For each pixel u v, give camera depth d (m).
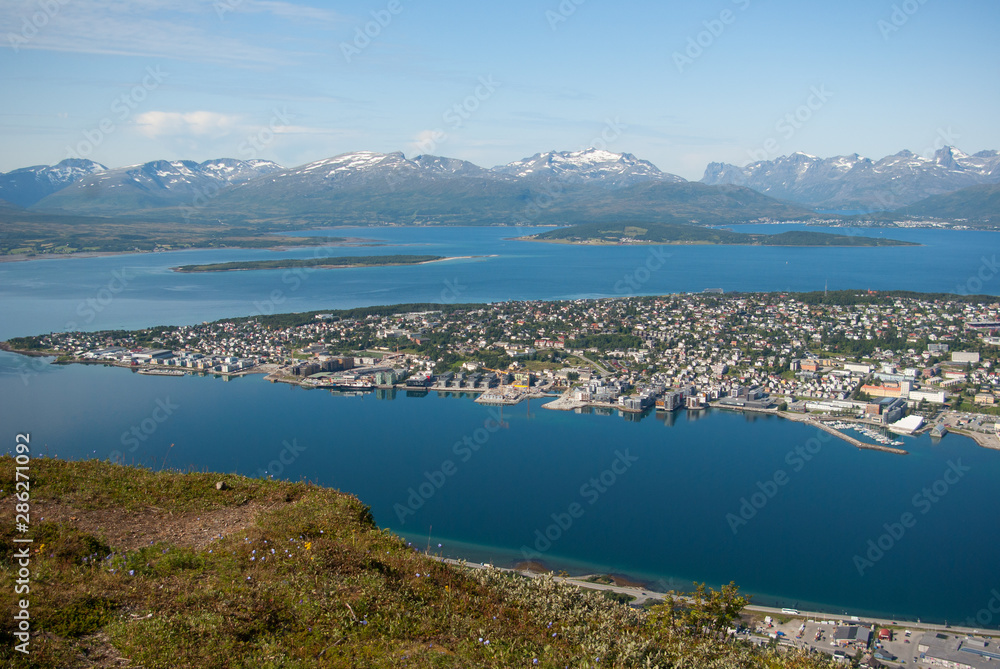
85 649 17.55
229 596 20.39
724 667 22.69
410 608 21.28
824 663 27.11
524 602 24.22
